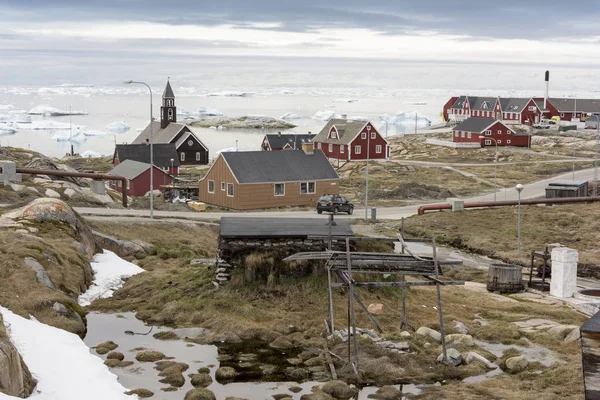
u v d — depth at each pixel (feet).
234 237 109.29
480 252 188.34
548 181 330.13
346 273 88.48
